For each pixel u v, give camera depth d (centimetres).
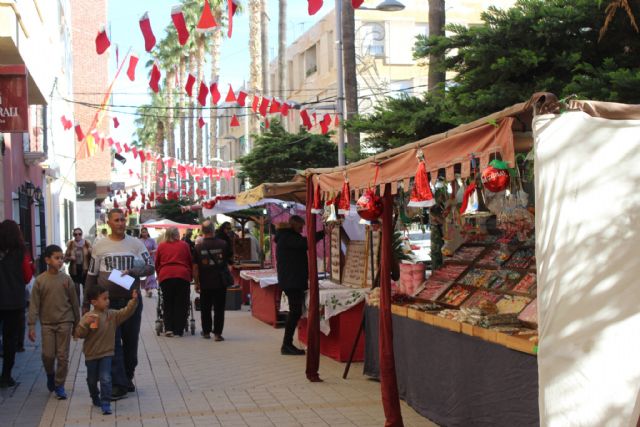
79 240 1852
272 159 2522
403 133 1145
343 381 922
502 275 739
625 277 400
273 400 825
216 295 1284
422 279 912
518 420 564
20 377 977
